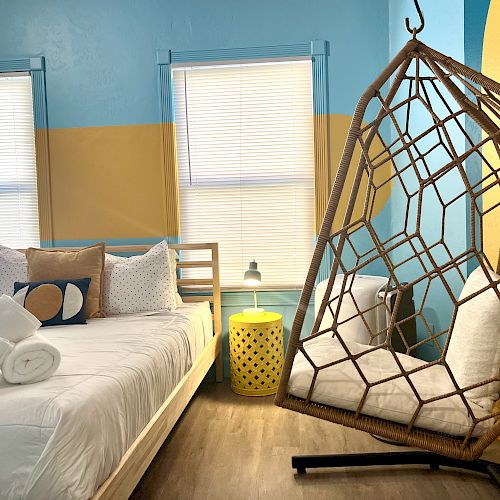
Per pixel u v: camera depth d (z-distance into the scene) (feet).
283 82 12.74
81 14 12.83
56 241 13.09
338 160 12.48
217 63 12.71
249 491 7.49
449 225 9.56
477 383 6.21
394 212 12.21
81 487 5.04
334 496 7.30
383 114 6.86
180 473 8.06
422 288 10.79
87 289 10.60
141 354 7.72
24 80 13.19
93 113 12.90
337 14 12.38
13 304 6.41
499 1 8.27
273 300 12.76
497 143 5.93
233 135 12.90
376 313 10.19
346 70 12.41
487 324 6.29
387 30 12.34
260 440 9.23
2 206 13.34
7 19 12.94
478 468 7.72
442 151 9.69
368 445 8.92
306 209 12.83
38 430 5.23
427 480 7.66
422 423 6.25
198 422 10.13
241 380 11.65
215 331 12.55
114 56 12.81
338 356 7.36
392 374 6.93
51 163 13.03
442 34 9.66
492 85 6.15
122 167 12.91
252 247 12.98
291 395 6.71
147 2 12.71
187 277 13.30
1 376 6.34
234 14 12.55
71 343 8.31
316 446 8.93
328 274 12.59
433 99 10.09
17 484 5.14
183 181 13.07
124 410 6.24
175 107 12.95
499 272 7.57
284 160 12.83
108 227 13.01
